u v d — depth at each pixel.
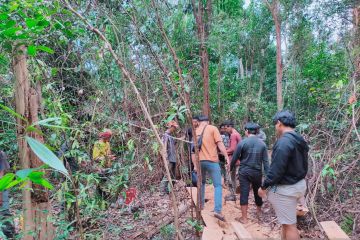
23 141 2.28
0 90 2.82
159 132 3.50
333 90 6.39
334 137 5.36
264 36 15.54
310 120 6.77
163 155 2.70
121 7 3.73
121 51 3.50
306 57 12.86
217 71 10.32
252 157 4.54
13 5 2.06
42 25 2.15
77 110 3.53
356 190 4.74
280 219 3.38
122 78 3.52
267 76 17.28
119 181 3.37
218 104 10.38
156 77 3.73
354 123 4.67
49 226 2.55
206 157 4.39
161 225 4.07
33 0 2.24
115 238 3.53
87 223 3.44
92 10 3.48
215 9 10.02
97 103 3.56
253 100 11.84
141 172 3.82
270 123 11.42
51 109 2.88
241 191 4.58
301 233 4.06
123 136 3.46
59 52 3.29
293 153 3.25
